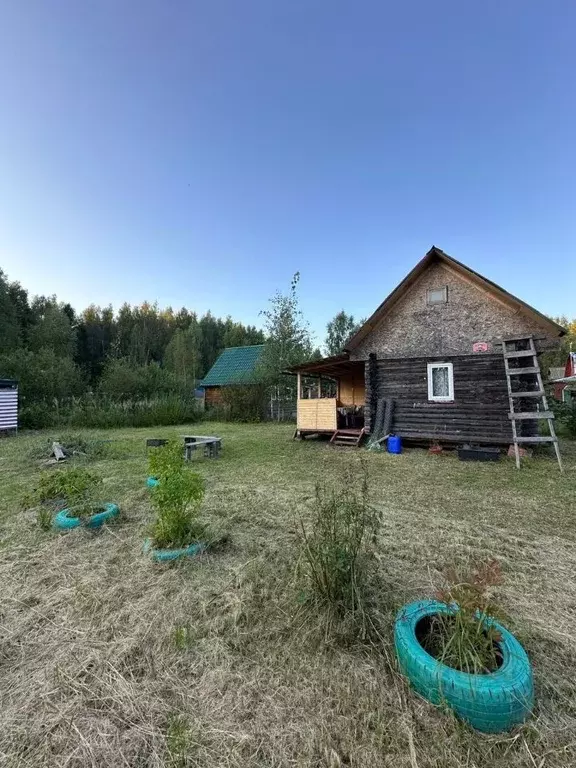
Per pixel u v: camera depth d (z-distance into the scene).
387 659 2.27
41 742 1.79
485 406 10.18
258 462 8.84
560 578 3.38
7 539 4.27
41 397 19.20
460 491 6.27
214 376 26.52
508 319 10.00
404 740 1.77
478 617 2.15
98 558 3.76
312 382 21.03
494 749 1.72
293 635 2.54
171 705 1.99
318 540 2.90
